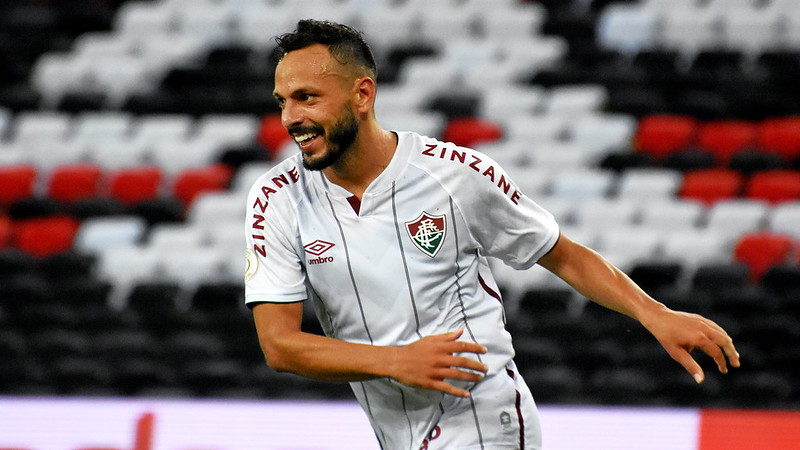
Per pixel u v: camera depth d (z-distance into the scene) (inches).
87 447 904.3
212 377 1215.6
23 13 2186.3
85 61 1996.8
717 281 1318.9
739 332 1235.9
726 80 1797.5
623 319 1259.2
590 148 1663.4
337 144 420.5
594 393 1157.7
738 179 1561.3
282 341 428.1
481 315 450.6
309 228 438.3
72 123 1831.9
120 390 1227.2
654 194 1531.7
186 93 1925.4
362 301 438.3
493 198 443.5
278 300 438.0
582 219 1487.5
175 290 1396.4
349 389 1189.7
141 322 1347.2
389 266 433.7
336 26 426.0
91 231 1565.0
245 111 1862.7
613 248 1418.6
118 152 1752.0
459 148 445.1
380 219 434.3
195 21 2084.2
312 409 887.1
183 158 1726.1
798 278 1316.4
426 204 435.5
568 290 1317.7
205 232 1526.8
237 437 887.1
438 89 1851.6
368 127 430.9
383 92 1818.4
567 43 1962.4
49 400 927.7
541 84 1833.2
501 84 1846.7
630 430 837.2
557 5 2036.2
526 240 454.0
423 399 447.5
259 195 446.9
